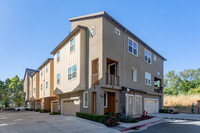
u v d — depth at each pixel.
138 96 16.28
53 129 9.06
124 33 15.49
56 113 18.19
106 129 9.24
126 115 12.78
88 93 13.20
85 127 9.65
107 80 13.46
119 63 14.18
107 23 13.31
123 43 15.16
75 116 14.49
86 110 13.20
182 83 39.78
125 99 13.58
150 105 19.55
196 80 38.69
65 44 17.12
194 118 15.02
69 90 15.15
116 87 13.29
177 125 11.38
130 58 15.98
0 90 34.91
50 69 22.28
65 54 16.89
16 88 39.16
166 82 45.53
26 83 36.34
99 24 13.00
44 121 12.05
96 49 12.92
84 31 14.44
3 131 8.53
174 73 44.50
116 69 14.17
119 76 13.92
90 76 13.20
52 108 23.55
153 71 20.84
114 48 13.77
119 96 13.90
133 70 16.95
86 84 13.59
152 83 20.12
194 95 30.25
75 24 15.92
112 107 13.62
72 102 16.19
